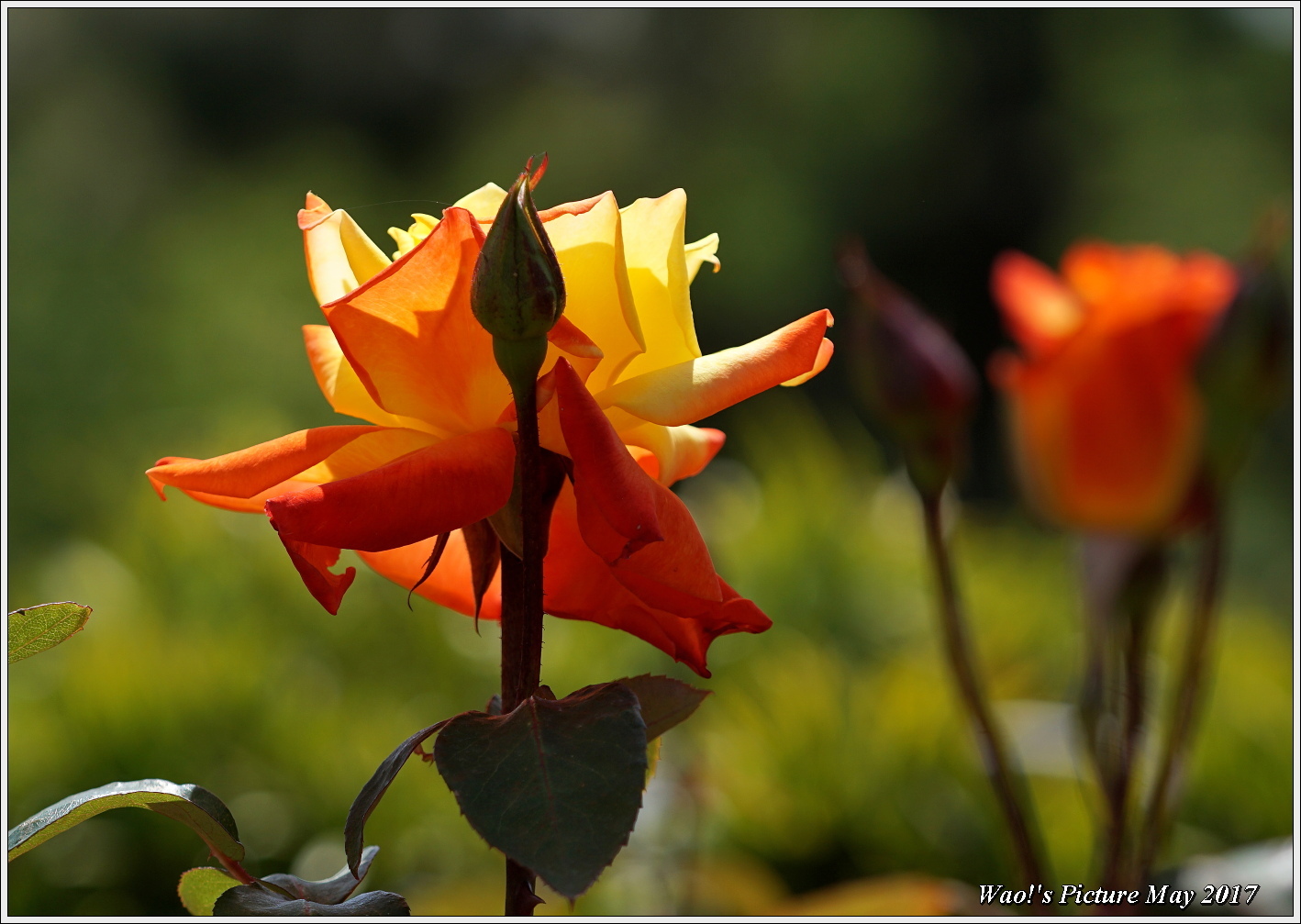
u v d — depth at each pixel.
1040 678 4.41
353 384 1.31
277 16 15.93
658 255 1.31
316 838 3.55
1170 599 2.60
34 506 8.42
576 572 1.32
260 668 3.89
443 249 1.28
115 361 9.70
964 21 15.62
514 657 1.30
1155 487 1.43
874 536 4.99
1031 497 1.50
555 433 1.29
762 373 1.30
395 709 4.10
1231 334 1.40
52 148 12.88
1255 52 14.88
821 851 3.36
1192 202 13.75
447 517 1.28
